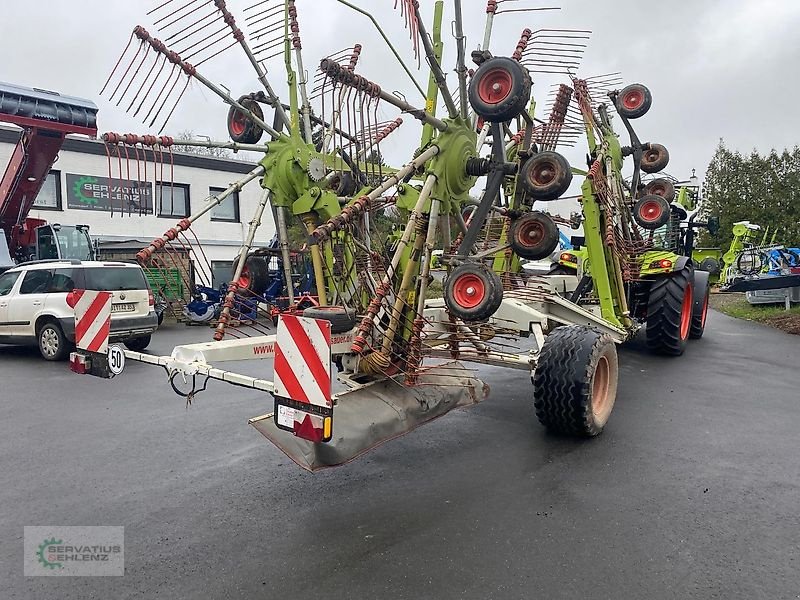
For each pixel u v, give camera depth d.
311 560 3.13
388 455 4.68
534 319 5.23
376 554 3.18
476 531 3.41
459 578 2.94
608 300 6.95
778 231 24.48
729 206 25.41
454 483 4.10
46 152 11.91
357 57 5.45
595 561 3.07
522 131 6.20
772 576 2.92
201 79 4.80
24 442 5.21
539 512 3.63
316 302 5.78
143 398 6.86
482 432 5.21
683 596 2.77
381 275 4.89
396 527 3.48
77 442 5.19
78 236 14.04
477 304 4.20
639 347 9.60
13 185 12.38
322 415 3.11
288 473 4.36
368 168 5.39
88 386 7.58
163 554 3.22
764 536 3.31
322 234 3.88
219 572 3.03
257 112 5.38
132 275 10.04
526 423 5.48
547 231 5.60
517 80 4.23
